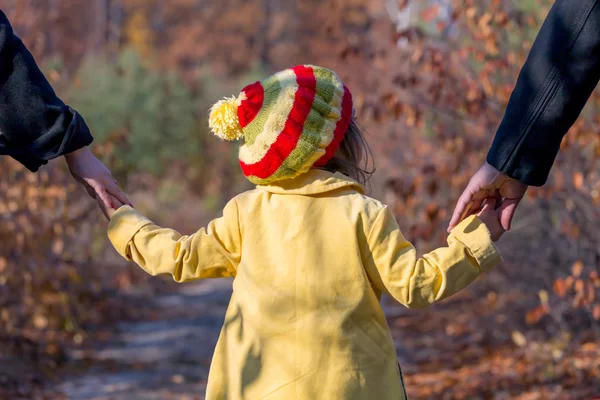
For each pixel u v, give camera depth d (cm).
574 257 817
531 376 737
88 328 1048
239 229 331
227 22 3959
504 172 320
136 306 1273
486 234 312
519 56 751
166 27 4050
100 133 2016
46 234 909
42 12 1113
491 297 1010
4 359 817
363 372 306
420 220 869
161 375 853
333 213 320
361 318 311
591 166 719
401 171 995
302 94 322
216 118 335
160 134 2311
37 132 349
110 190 361
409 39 809
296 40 3819
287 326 310
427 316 1094
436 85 772
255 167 326
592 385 687
